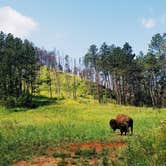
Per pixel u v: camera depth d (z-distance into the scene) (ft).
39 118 240.32
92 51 422.00
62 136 108.37
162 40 357.61
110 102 385.09
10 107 300.40
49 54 543.80
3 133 119.24
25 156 75.66
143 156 45.44
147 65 358.64
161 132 45.06
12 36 363.35
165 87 373.40
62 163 68.03
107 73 424.46
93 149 76.43
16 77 327.06
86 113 268.21
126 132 118.32
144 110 271.90
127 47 384.27
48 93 403.95
